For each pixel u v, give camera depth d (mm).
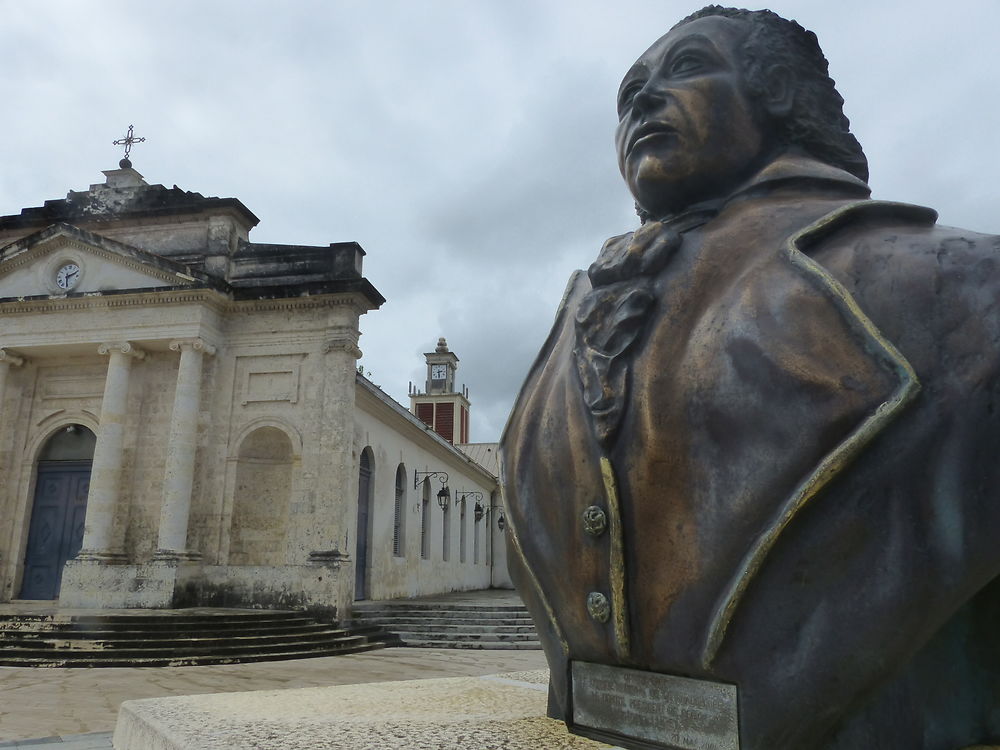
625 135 2021
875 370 1367
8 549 15695
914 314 1399
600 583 1651
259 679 8891
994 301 1335
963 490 1294
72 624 11297
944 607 1317
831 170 1854
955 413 1309
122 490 15203
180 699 2461
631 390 1649
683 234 1854
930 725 1498
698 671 1487
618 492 1608
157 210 16719
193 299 15289
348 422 15180
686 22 2070
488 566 32500
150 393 15734
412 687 2766
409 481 22000
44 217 17828
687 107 1890
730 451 1471
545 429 1830
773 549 1386
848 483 1348
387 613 15867
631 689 1632
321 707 2270
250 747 1664
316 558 14289
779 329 1484
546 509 1786
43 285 16047
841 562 1345
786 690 1374
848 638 1328
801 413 1402
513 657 11984
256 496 15453
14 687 8164
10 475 16031
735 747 1426
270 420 15281
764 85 1910
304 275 16109
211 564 14562
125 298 15320
